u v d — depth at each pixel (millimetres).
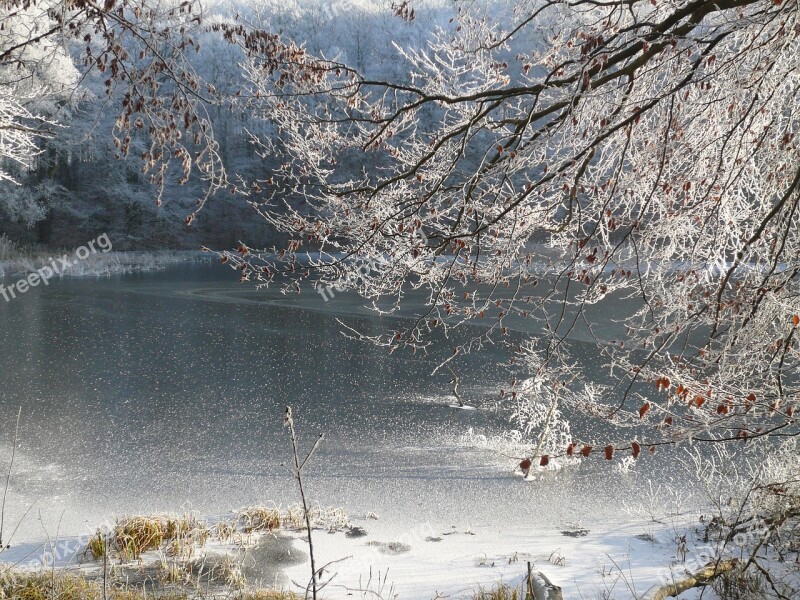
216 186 3873
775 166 4762
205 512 7445
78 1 3406
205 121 3758
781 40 3934
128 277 33500
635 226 4230
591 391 6223
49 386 12820
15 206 38906
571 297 19891
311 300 24609
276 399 11984
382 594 5391
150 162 3770
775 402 3672
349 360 15070
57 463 8906
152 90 3658
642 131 5074
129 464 8891
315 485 8227
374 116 5301
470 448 9453
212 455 9234
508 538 6699
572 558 6121
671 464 8672
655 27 3873
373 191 4840
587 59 3918
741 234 4957
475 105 5574
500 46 5262
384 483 8266
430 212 5129
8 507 7531
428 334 17594
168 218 45219
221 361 15055
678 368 4293
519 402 9898
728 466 8156
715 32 3971
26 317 20906
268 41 4762
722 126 4824
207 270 37844
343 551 6441
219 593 5461
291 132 5449
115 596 5156
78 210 45000
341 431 10219
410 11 6156
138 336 18016
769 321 4047
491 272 4988
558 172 4039
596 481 8266
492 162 4289
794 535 5441
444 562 6105
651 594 4848
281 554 6363
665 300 4969
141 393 12414
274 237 44406
